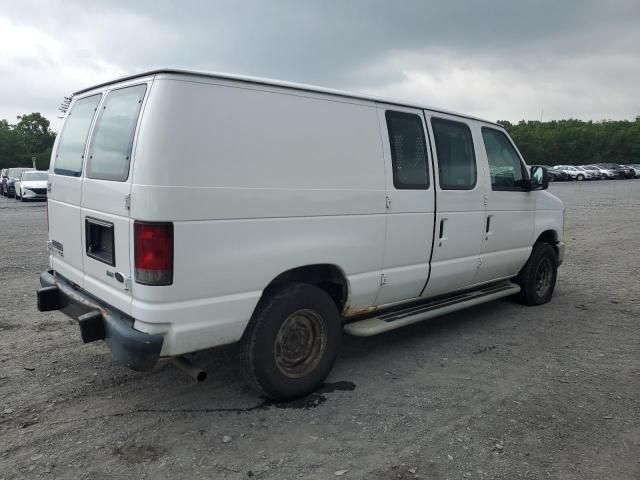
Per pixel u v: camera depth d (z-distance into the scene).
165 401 3.98
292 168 3.81
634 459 3.30
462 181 5.31
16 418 3.68
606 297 7.33
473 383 4.39
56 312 6.10
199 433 3.52
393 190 4.55
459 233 5.29
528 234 6.36
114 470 3.09
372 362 4.85
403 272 4.76
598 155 78.38
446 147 5.14
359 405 3.96
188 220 3.29
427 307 5.22
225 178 3.45
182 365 3.64
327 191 4.03
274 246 3.73
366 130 4.36
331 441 3.45
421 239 4.87
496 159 5.86
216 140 3.41
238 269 3.55
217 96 3.45
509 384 4.38
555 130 82.25
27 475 3.03
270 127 3.70
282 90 3.80
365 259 4.40
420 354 5.07
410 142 4.77
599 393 4.22
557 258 7.02
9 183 26.52
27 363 4.63
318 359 4.12
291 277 4.03
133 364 3.31
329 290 4.55
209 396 4.07
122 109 3.63
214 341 3.54
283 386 3.90
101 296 3.79
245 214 3.55
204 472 3.09
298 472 3.11
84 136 4.15
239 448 3.35
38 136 68.94
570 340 5.51
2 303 6.42
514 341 5.46
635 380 4.48
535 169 6.34
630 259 10.32
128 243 3.36
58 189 4.49
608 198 27.33
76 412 3.78
